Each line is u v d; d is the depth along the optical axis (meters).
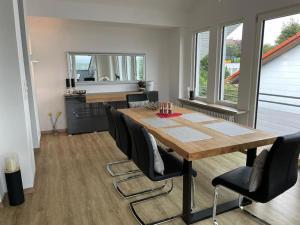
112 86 5.43
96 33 5.05
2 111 2.35
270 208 2.26
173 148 1.96
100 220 2.12
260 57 3.52
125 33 5.30
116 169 3.18
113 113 2.59
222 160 3.41
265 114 3.66
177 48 5.38
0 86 2.31
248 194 1.70
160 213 2.21
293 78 3.17
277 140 1.50
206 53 4.86
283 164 1.65
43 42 4.70
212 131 2.30
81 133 4.91
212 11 4.38
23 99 2.41
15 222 2.10
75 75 5.05
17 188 2.32
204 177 2.91
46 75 4.83
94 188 2.68
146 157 1.96
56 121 5.03
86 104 4.82
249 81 3.69
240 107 3.91
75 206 2.33
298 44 3.04
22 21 3.40
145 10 4.71
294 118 3.24
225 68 4.34
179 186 2.70
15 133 2.42
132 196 2.50
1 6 2.22
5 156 2.40
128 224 2.06
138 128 1.94
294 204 2.31
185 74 5.44
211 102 4.63
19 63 2.35
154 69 5.75
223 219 2.11
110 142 4.33
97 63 5.18
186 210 2.04
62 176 2.98
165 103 3.22
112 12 4.47
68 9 4.18
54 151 3.88
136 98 4.09
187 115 3.05
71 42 4.90
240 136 2.13
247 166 2.18
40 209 2.28
